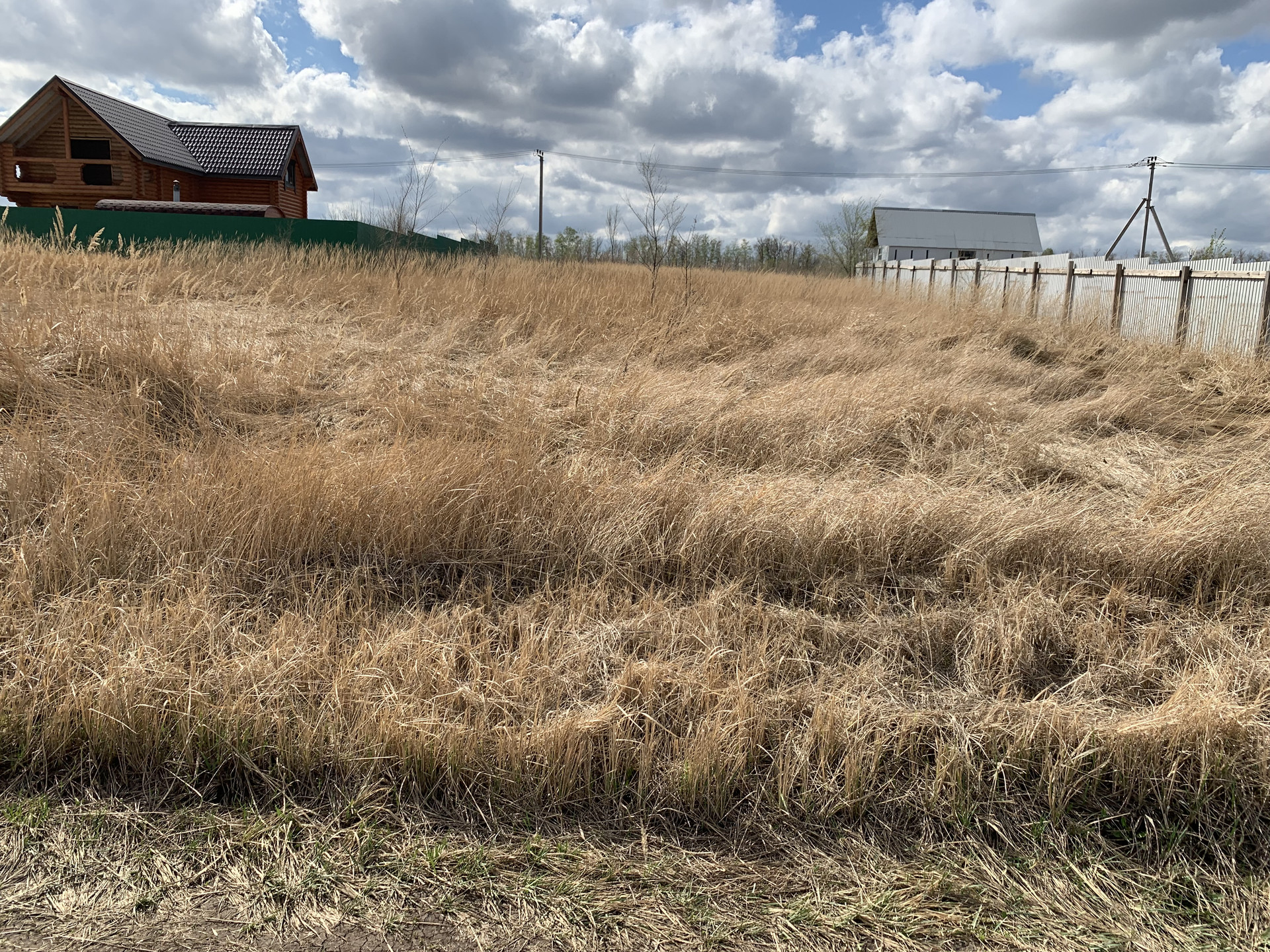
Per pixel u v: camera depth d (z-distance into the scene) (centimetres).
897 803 327
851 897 286
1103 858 310
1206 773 329
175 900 269
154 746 324
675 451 641
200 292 1004
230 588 418
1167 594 476
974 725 354
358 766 323
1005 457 655
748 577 467
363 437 610
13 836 290
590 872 290
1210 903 293
